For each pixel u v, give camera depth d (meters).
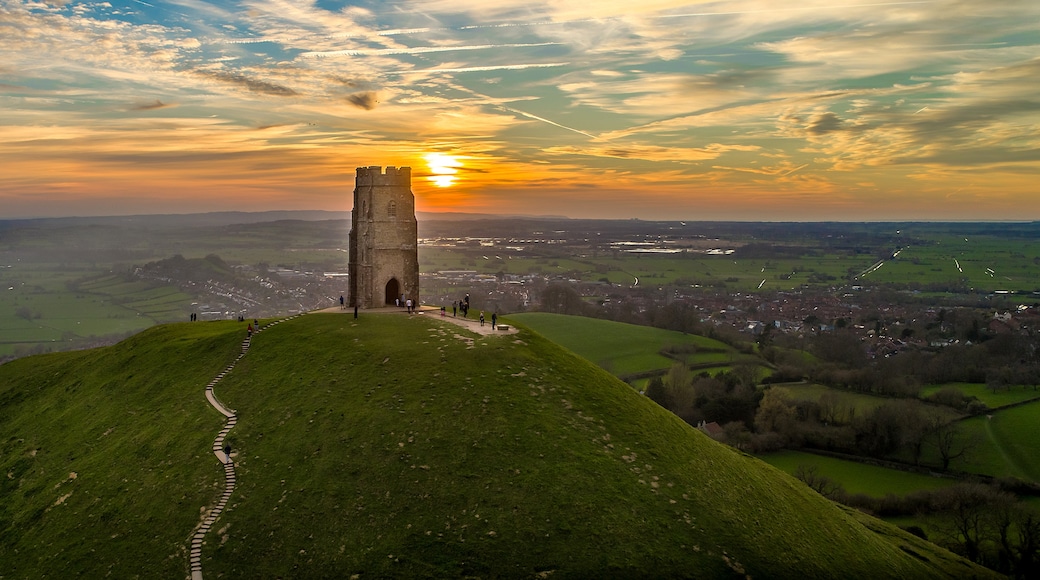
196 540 68.50
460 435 75.62
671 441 82.50
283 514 69.44
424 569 60.94
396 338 99.88
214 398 96.00
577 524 65.31
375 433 77.38
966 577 84.94
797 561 68.31
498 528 64.50
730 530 68.81
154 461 85.25
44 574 71.38
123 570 67.88
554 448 74.31
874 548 80.50
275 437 82.19
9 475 97.69
